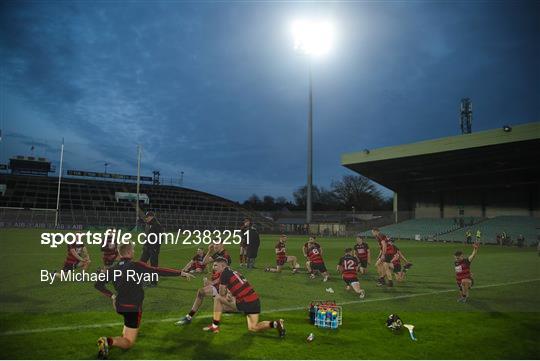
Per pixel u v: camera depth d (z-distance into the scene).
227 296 7.32
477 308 9.26
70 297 9.52
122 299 6.01
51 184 69.19
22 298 9.40
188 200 73.75
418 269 17.03
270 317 8.06
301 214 74.56
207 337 6.67
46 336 6.56
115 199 68.88
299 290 11.16
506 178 55.91
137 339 6.48
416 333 7.19
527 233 46.53
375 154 54.19
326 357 5.89
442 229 55.06
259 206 99.31
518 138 42.47
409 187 68.12
